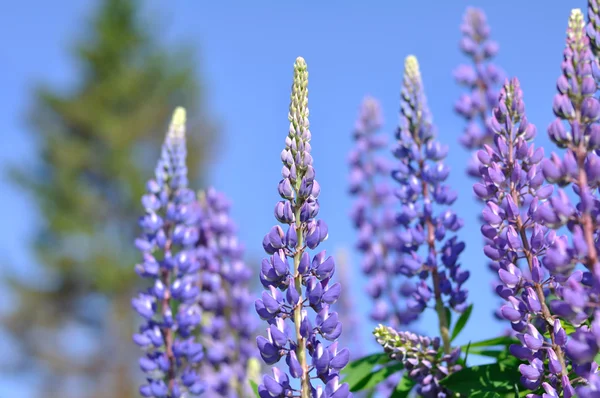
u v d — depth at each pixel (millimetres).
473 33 1221
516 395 781
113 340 6855
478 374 849
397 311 1179
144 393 972
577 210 736
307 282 792
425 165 988
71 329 7090
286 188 799
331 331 784
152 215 1053
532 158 801
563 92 743
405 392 917
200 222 1161
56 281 6992
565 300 703
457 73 1205
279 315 793
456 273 939
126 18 8070
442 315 932
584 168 722
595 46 780
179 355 984
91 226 7051
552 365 755
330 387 765
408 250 964
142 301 1013
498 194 808
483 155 811
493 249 799
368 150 1376
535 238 782
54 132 7586
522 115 812
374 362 937
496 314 993
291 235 794
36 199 7125
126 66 7875
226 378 1127
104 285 6688
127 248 7117
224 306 1158
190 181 7570
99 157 7340
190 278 1028
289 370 772
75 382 6871
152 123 7648
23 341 6949
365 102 1401
